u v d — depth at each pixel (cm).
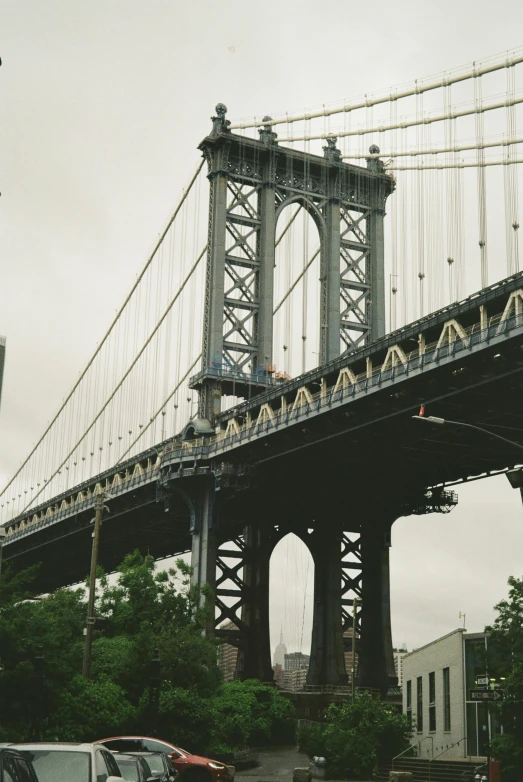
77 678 4916
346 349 11875
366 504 11419
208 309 11306
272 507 11456
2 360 3189
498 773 3838
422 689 6956
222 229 11456
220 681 6656
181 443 11069
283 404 9644
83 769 1867
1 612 4722
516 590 4425
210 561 10925
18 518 16138
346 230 12138
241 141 11712
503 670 4288
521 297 6869
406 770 6131
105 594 6581
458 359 7294
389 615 11469
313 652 11306
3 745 1930
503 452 9156
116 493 12762
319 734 6588
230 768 4966
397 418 8488
